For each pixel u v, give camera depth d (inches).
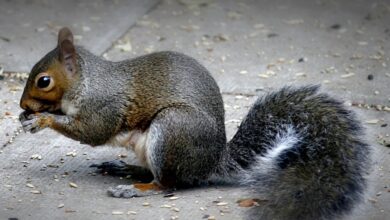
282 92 438.0
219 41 652.1
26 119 433.4
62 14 693.9
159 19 690.8
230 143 438.9
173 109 422.0
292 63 613.3
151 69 433.4
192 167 422.0
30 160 466.3
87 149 482.0
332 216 379.2
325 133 413.4
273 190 388.5
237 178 435.2
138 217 402.9
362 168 398.9
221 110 435.5
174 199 421.7
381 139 492.7
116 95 429.7
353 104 544.7
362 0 740.7
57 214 406.3
